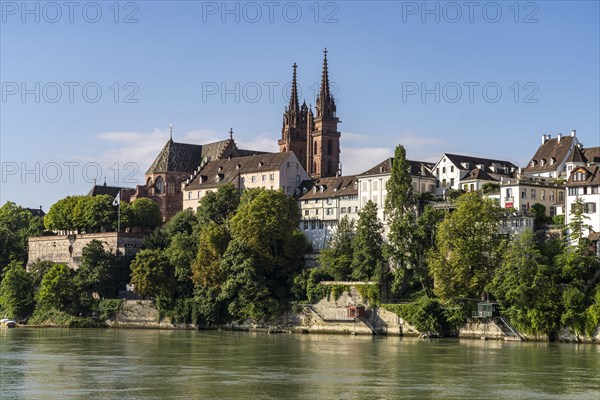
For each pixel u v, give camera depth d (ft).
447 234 631.97
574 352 517.55
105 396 365.81
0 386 390.83
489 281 615.57
